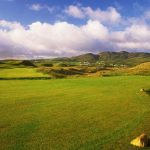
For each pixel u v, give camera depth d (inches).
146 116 860.0
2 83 1964.8
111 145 576.1
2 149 549.0
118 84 1872.5
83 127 718.5
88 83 1959.9
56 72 3570.4
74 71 4033.0
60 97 1235.9
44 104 1047.0
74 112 904.9
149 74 3063.5
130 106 1031.6
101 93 1393.9
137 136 641.0
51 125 734.5
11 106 997.8
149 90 1541.6
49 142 593.0
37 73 3152.1
